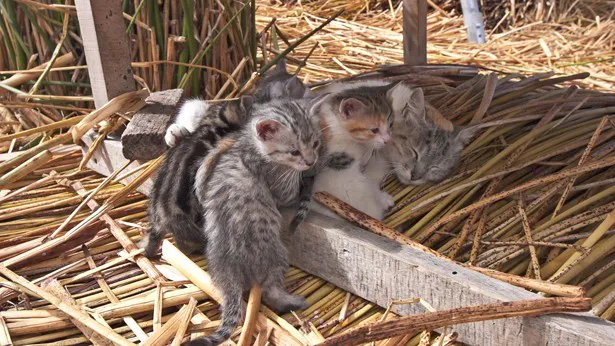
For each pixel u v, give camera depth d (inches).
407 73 64.2
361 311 48.5
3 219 54.8
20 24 63.6
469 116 58.5
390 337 44.3
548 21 93.4
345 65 76.7
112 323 48.1
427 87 62.0
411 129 54.6
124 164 56.7
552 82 61.5
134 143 54.7
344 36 84.3
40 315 48.0
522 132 57.1
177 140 53.7
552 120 57.3
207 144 51.6
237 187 48.7
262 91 56.9
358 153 53.2
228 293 47.5
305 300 49.0
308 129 50.8
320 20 90.4
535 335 44.3
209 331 46.9
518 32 89.2
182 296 48.8
